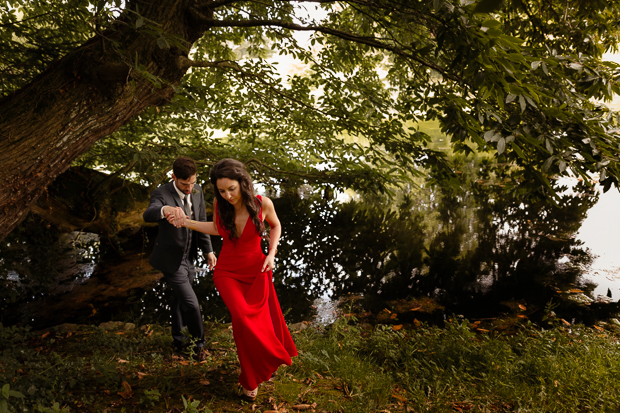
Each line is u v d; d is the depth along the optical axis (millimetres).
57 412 2199
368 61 6793
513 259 6758
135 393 2775
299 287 5867
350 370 3363
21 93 3125
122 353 3523
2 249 5285
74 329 4156
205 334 4094
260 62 6238
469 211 9484
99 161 7461
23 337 3758
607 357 3510
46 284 5379
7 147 2828
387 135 5766
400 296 5586
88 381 2898
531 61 2814
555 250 7070
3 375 2684
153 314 4902
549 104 3506
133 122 6766
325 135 6684
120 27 3459
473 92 3484
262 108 7309
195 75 7164
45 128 2975
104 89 3242
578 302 5242
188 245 3324
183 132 7930
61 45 4945
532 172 3461
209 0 3963
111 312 4902
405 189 11633
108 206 6727
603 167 2969
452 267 6531
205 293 5547
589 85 3324
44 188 3086
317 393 2953
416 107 5191
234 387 2932
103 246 6789
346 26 6090
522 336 4004
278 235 3043
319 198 10633
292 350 3049
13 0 5578
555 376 3240
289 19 5727
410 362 3594
